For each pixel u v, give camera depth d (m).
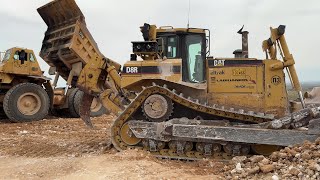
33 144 10.01
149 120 8.34
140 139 8.30
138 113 8.50
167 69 8.33
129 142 8.44
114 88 9.57
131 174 6.43
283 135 7.15
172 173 6.54
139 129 8.16
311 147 6.26
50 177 6.57
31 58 15.91
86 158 7.94
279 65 8.35
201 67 8.78
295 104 8.50
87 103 10.28
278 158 6.40
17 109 14.91
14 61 15.32
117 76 9.54
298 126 7.23
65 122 15.45
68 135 11.80
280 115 8.36
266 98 8.38
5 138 11.17
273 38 8.32
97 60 9.78
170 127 7.80
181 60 8.43
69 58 13.67
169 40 8.95
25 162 7.92
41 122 15.21
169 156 7.93
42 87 15.84
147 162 7.25
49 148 9.42
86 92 9.78
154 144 8.04
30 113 15.34
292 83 8.38
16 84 15.93
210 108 8.18
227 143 7.63
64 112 18.30
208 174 6.58
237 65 8.53
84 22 13.34
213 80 8.64
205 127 7.61
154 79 8.40
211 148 7.75
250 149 7.64
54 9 13.49
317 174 5.46
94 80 9.76
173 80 8.28
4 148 9.53
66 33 13.40
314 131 6.95
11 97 14.80
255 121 8.24
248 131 7.35
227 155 7.71
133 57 8.80
